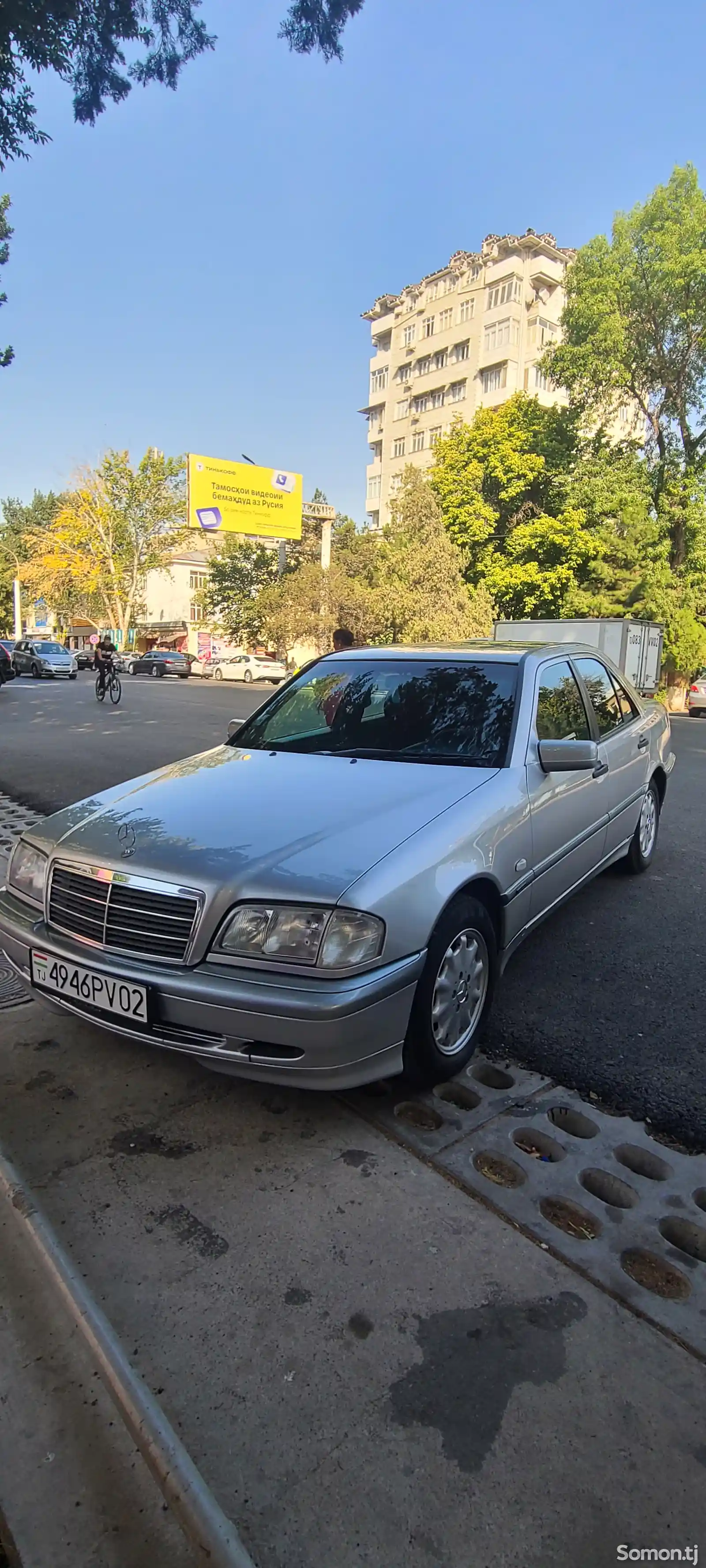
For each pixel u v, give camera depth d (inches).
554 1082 115.8
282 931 93.4
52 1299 78.7
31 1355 72.8
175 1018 95.3
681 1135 103.3
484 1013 119.7
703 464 978.7
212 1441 63.1
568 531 1054.4
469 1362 70.1
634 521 997.8
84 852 108.9
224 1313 75.1
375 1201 89.8
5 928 114.4
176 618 2325.3
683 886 209.9
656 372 959.0
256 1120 105.0
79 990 103.4
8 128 249.9
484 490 1159.0
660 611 997.2
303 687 166.1
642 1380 68.3
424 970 101.9
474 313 1822.1
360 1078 95.6
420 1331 73.2
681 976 152.9
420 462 2036.2
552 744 133.4
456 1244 83.7
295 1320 74.4
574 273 958.4
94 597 2304.4
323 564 1187.9
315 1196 90.5
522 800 128.5
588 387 985.5
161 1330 73.2
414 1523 57.3
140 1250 82.4
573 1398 66.6
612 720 189.3
